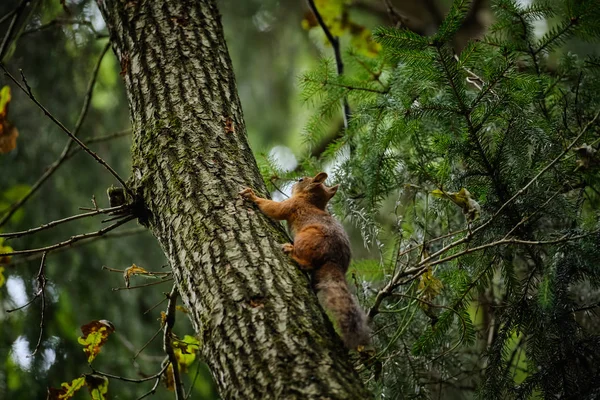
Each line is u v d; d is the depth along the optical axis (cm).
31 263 1434
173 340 892
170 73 848
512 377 876
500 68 823
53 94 1605
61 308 1419
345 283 716
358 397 584
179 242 721
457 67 825
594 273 787
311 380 587
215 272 677
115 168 1625
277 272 679
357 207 989
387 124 952
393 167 938
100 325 845
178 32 887
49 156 1566
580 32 916
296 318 636
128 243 1563
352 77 1060
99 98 1734
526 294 844
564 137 865
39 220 1488
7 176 1530
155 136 802
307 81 1020
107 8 955
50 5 1453
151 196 775
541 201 827
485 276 855
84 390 1331
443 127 896
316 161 1059
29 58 1574
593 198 947
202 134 795
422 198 1008
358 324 670
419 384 893
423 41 819
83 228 1532
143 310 1519
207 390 1437
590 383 794
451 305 844
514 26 943
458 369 987
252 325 629
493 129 927
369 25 2125
